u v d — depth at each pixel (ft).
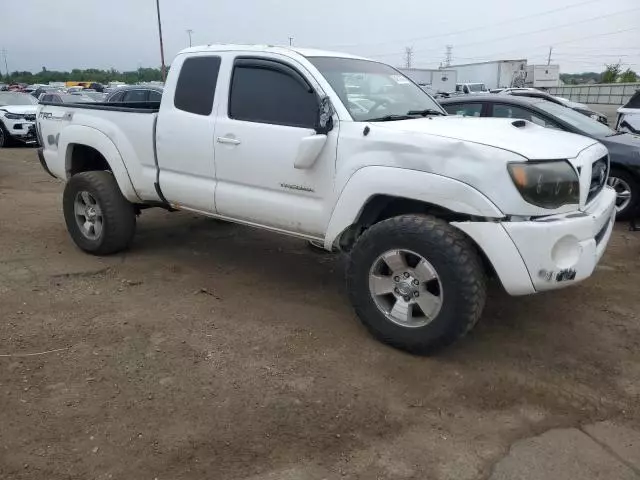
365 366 11.94
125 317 14.01
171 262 18.34
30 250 19.20
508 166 10.94
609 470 9.04
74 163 19.58
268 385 11.14
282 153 13.70
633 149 24.13
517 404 10.82
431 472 8.92
